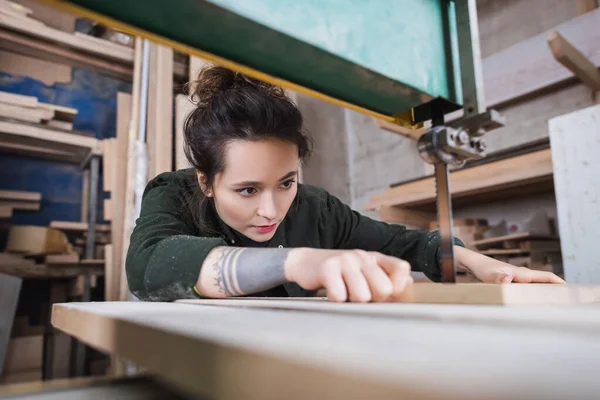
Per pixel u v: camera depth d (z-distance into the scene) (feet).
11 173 10.62
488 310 1.40
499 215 9.27
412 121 2.58
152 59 10.38
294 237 4.19
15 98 9.29
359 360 0.67
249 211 3.16
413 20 2.17
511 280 3.01
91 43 10.61
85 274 9.75
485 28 10.09
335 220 4.50
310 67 1.89
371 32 1.95
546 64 7.72
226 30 1.60
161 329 1.11
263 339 0.88
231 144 2.93
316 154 13.79
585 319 1.15
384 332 0.95
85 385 1.17
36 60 11.02
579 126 4.88
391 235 4.40
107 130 11.86
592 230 4.77
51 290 10.65
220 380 0.88
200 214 3.63
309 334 0.93
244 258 2.38
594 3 8.16
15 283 8.25
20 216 10.60
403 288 1.99
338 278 1.91
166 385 1.18
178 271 2.46
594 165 4.75
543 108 8.88
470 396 0.50
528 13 9.37
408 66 2.10
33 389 1.11
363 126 14.07
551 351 0.71
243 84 3.13
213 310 1.65
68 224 10.05
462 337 0.87
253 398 0.79
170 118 10.13
